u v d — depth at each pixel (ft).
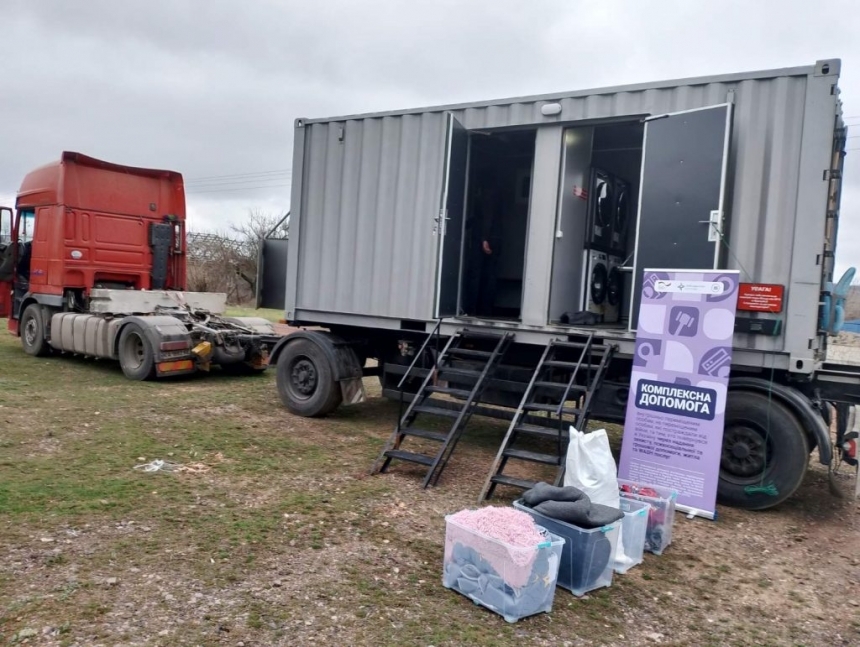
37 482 15.96
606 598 12.23
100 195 35.73
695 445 16.75
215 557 12.58
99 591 10.97
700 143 17.40
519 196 28.07
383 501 16.44
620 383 19.92
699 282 16.79
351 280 24.53
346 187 24.66
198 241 96.63
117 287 36.94
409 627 10.61
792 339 16.78
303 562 12.65
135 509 14.71
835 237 19.07
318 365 24.98
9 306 40.55
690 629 11.33
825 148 16.35
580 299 22.71
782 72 16.92
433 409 19.65
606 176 24.23
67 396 26.63
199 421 23.63
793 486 16.89
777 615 12.02
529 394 18.79
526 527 11.67
